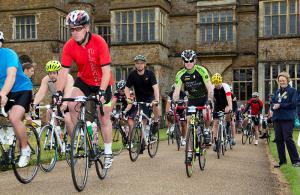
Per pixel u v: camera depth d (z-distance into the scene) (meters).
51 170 7.10
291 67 24.52
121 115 10.63
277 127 7.84
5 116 5.32
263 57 24.89
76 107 6.09
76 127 5.18
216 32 26.77
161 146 12.25
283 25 24.69
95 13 29.55
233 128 12.03
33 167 6.07
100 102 5.53
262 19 24.95
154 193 5.29
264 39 24.89
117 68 26.41
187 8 27.78
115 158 8.88
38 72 26.69
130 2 26.19
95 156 5.77
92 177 6.44
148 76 8.77
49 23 26.58
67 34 28.12
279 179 6.57
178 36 27.95
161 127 25.95
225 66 26.69
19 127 5.40
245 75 26.67
